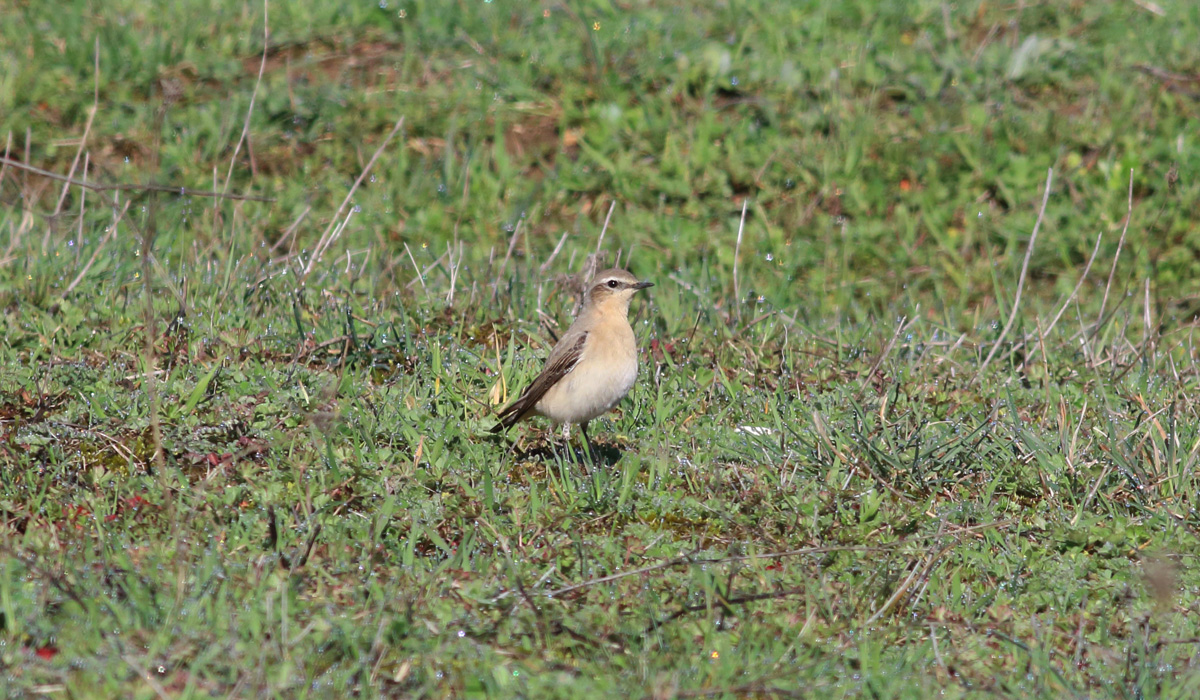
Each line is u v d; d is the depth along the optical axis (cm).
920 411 1232
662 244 1838
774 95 2088
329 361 1302
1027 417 1259
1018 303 1494
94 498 959
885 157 1977
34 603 796
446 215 1872
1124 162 1961
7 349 1248
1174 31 2317
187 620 784
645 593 878
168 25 2172
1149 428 1130
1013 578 934
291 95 2025
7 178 1823
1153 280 1831
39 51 2077
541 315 1424
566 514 999
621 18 2289
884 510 1017
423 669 768
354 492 1002
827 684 780
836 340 1488
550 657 798
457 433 1127
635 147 1998
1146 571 918
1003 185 1950
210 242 1659
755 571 913
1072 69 2181
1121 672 805
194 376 1217
